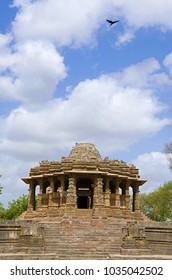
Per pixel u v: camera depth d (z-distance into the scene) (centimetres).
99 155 5616
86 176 4928
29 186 5388
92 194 5206
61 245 3822
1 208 8381
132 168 5416
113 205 5081
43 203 5209
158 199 8406
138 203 5328
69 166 4997
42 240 3772
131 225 4144
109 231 4131
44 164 5284
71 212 4622
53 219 4781
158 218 8744
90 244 3869
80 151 5462
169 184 8412
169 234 4097
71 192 4759
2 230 3988
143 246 3747
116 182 5169
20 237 3775
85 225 4281
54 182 5175
